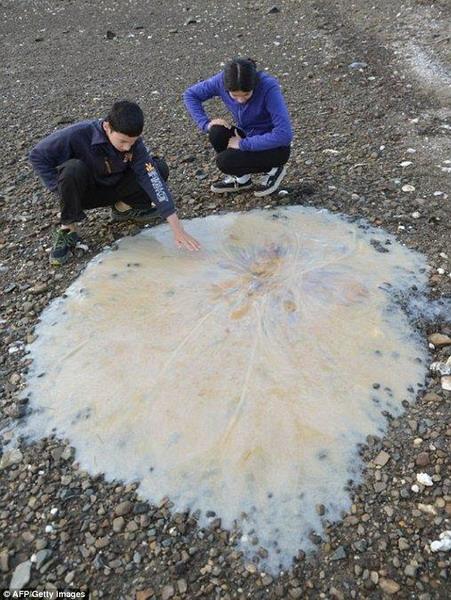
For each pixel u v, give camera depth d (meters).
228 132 3.57
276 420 2.29
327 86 5.29
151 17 7.70
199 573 1.90
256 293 2.87
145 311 2.80
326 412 2.32
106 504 2.09
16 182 4.05
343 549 1.94
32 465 2.22
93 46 6.84
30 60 6.52
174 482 2.14
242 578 1.89
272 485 2.11
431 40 5.83
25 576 1.92
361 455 2.20
